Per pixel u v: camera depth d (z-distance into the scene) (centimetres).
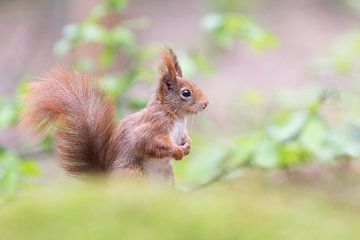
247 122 1805
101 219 349
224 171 1074
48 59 2444
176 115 691
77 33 1284
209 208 357
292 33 3061
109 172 669
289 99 1589
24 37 2661
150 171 668
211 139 1600
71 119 686
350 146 1020
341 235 341
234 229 344
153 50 1323
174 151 659
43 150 1193
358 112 1412
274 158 1020
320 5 3269
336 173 998
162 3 3347
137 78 1230
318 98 1074
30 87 706
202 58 1293
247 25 1318
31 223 351
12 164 990
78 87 698
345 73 1742
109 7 1365
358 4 2273
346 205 374
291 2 3294
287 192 401
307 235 340
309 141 1004
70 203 364
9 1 3152
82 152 681
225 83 2616
